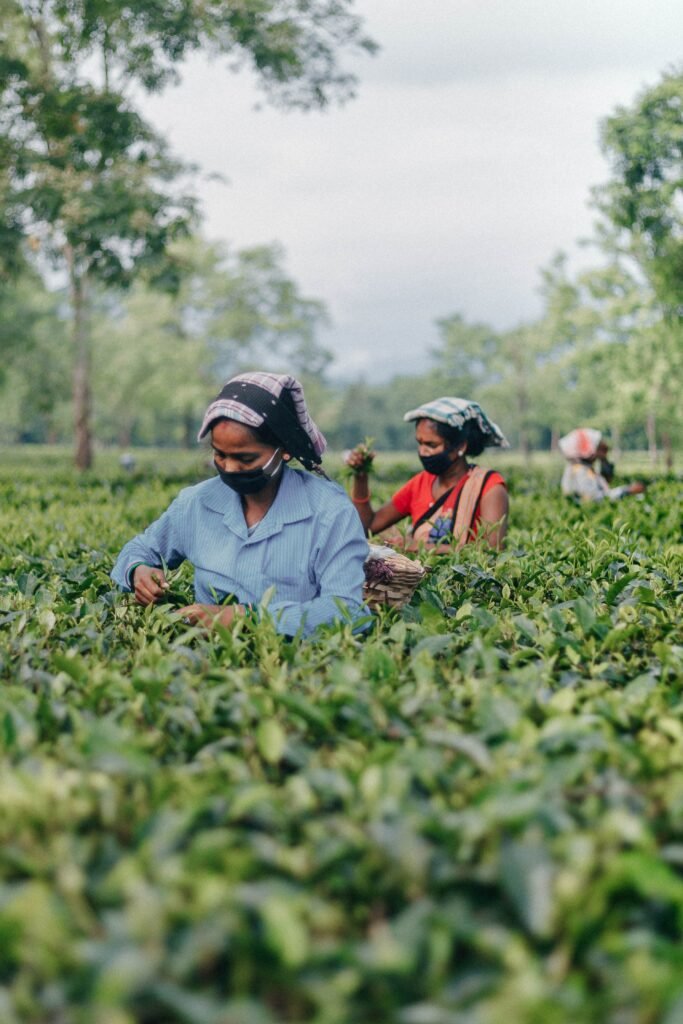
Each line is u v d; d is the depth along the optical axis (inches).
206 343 2298.2
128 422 3125.0
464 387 3006.9
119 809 62.2
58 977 49.1
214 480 139.3
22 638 112.1
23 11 565.3
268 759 70.9
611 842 58.2
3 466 1149.7
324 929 52.7
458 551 166.2
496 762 68.9
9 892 53.3
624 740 78.5
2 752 73.5
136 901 50.5
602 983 51.4
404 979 50.1
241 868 54.9
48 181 558.6
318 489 132.6
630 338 1215.6
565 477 347.6
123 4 535.2
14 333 1398.9
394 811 59.4
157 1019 50.0
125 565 137.6
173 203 561.0
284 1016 50.4
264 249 2253.9
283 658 104.0
